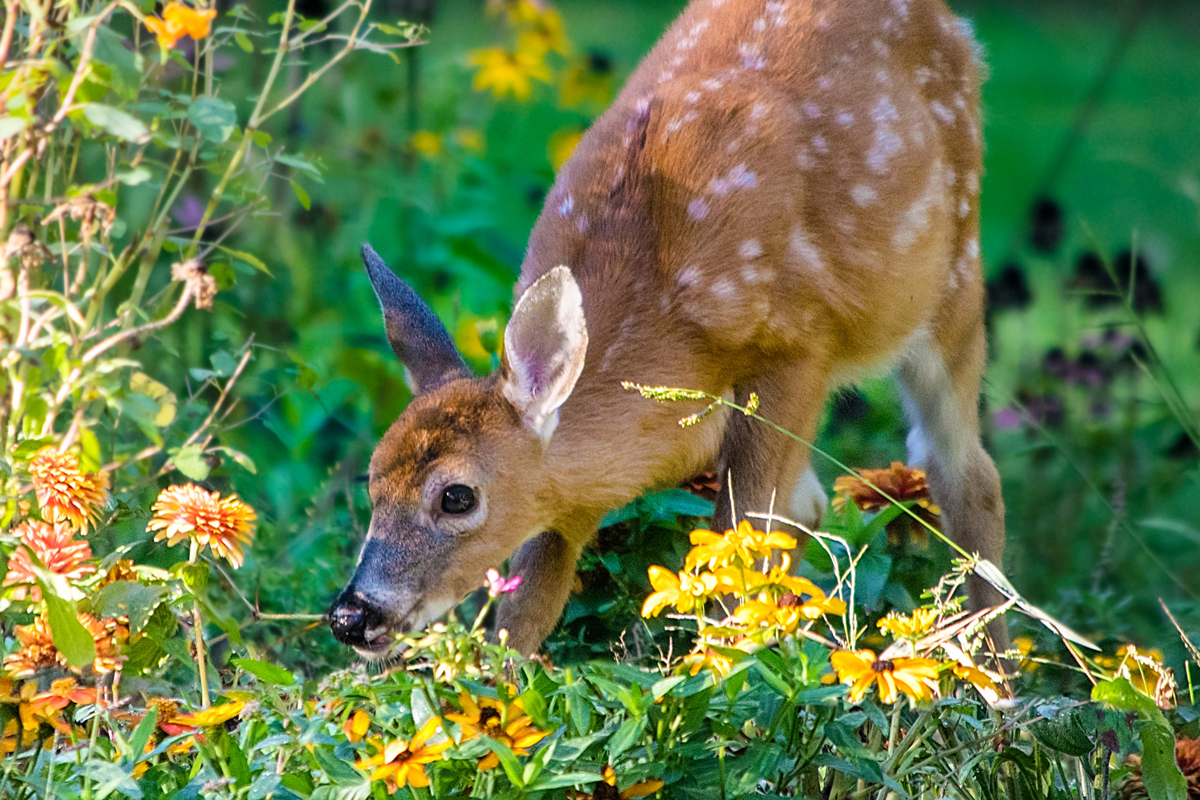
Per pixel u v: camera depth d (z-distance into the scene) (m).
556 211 9.27
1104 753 6.37
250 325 12.27
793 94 9.27
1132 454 12.95
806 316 9.07
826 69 9.43
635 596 8.95
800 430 9.09
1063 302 13.99
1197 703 7.39
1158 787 5.68
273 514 11.09
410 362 8.85
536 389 8.30
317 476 11.70
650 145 9.05
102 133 7.59
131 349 7.86
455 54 15.68
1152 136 25.62
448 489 8.20
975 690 6.99
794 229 8.97
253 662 5.43
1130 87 29.84
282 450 11.94
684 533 9.07
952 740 6.37
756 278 8.77
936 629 5.91
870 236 9.34
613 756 5.24
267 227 12.90
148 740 5.58
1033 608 6.27
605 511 8.79
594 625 9.16
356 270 13.22
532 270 9.21
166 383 11.38
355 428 12.08
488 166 13.83
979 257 10.49
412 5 15.02
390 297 9.02
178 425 9.41
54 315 7.16
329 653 8.99
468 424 8.28
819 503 9.62
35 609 6.24
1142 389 13.92
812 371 9.16
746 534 5.60
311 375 9.23
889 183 9.45
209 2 8.30
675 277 8.76
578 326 7.99
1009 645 8.57
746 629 5.47
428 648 5.57
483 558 8.35
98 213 6.88
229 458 10.90
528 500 8.43
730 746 5.81
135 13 6.64
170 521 6.18
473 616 9.48
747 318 8.77
